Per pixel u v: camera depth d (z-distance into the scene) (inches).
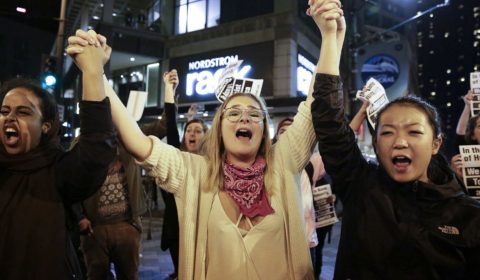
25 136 66.4
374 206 65.5
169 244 151.0
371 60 535.5
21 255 62.6
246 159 79.8
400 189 64.2
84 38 63.2
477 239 56.8
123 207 133.8
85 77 63.3
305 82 638.5
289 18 581.3
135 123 75.2
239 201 74.6
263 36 600.7
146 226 335.3
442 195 60.0
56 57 425.4
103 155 63.3
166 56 709.3
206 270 73.5
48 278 62.6
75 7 831.7
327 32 72.1
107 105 64.5
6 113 66.4
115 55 691.4
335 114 70.6
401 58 523.5
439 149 68.9
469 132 121.4
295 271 73.5
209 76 645.9
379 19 1048.2
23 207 64.8
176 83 154.6
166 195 151.2
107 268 132.3
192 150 160.9
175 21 724.7
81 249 134.9
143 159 74.0
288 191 77.4
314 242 135.9
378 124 66.8
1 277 62.1
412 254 59.6
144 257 233.6
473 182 103.6
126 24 719.1
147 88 743.1
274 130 573.3
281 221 75.0
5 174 67.1
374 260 62.4
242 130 78.0
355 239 66.0
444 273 58.1
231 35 631.8
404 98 66.6
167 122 148.7
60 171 66.3
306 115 80.2
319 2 71.2
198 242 73.9
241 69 615.2
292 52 583.8
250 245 71.8
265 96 590.9
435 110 66.6
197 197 76.8
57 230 65.3
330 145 70.7
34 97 68.2
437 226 59.2
